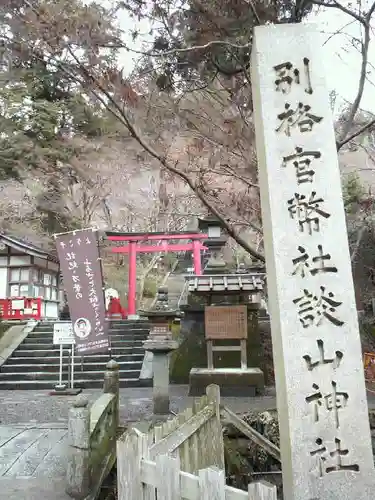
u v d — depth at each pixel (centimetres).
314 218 296
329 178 303
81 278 998
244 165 455
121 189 1477
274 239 292
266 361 1123
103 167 1182
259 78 323
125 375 1093
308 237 293
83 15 378
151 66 439
